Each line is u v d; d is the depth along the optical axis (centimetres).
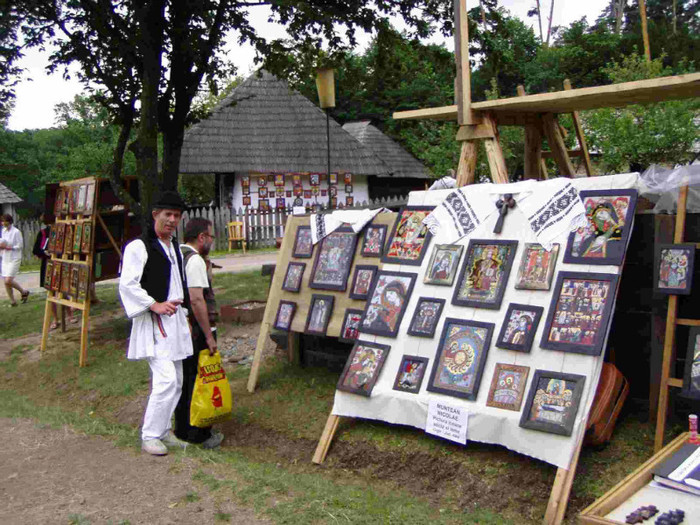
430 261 527
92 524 382
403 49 1110
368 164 2505
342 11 984
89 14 923
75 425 589
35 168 4353
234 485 437
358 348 534
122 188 919
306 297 635
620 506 341
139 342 511
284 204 2389
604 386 445
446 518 404
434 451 473
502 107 604
